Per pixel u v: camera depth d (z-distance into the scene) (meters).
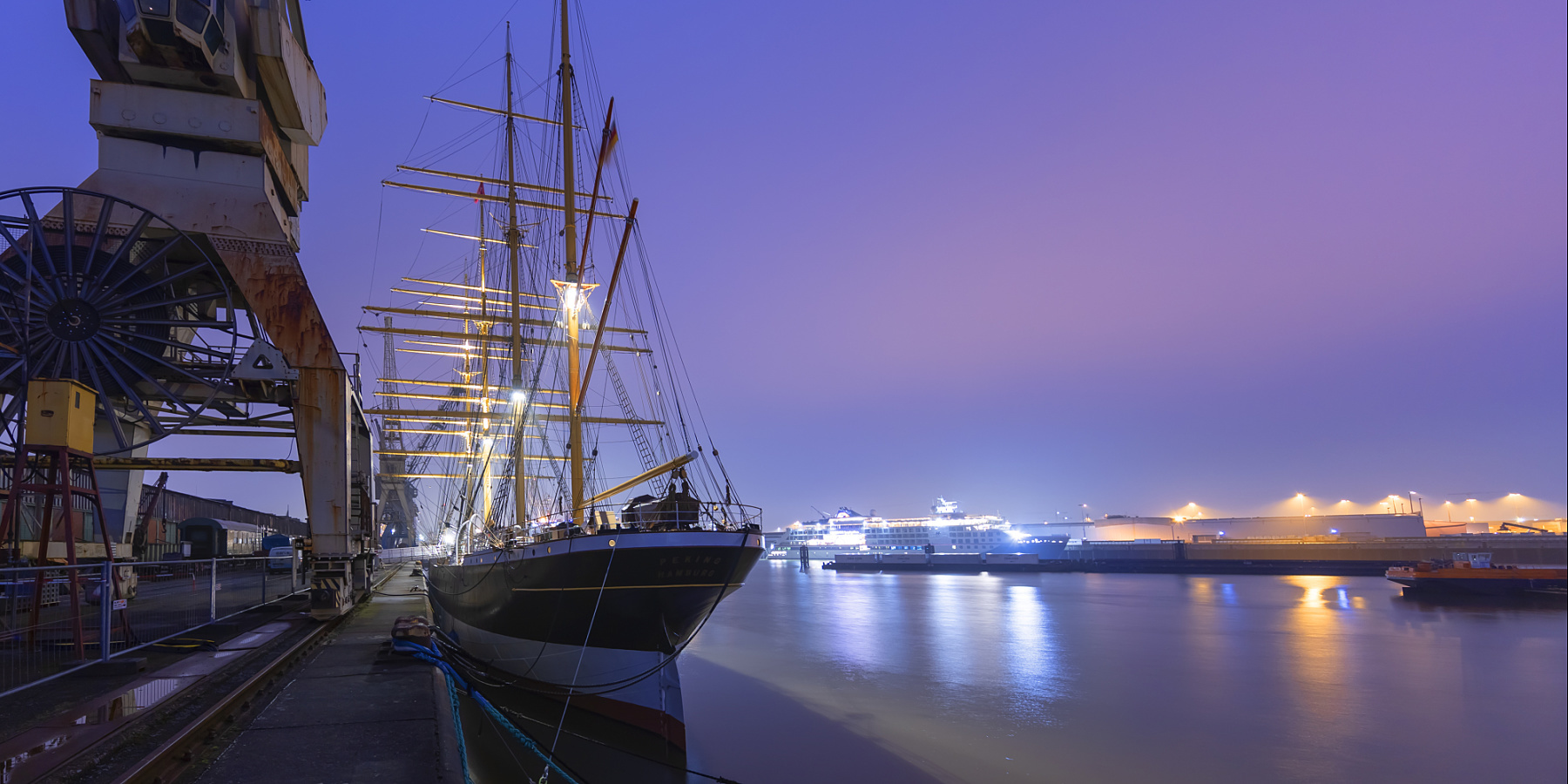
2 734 8.30
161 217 21.23
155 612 22.77
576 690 19.20
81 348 20.28
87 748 7.78
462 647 25.38
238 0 22.30
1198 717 27.97
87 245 20.89
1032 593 91.19
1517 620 58.88
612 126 25.09
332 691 12.13
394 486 100.62
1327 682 34.62
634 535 17.33
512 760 16.47
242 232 22.02
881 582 122.19
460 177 45.91
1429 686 33.94
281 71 23.48
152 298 22.06
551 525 21.30
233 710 10.52
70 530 13.52
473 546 29.92
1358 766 22.81
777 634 51.91
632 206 23.83
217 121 21.75
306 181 26.97
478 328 60.06
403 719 10.30
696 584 18.11
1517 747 24.66
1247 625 56.62
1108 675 36.06
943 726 26.45
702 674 36.44
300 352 22.16
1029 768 21.86
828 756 22.77
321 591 21.28
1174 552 140.50
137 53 20.62
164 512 54.06
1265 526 193.50
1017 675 36.03
